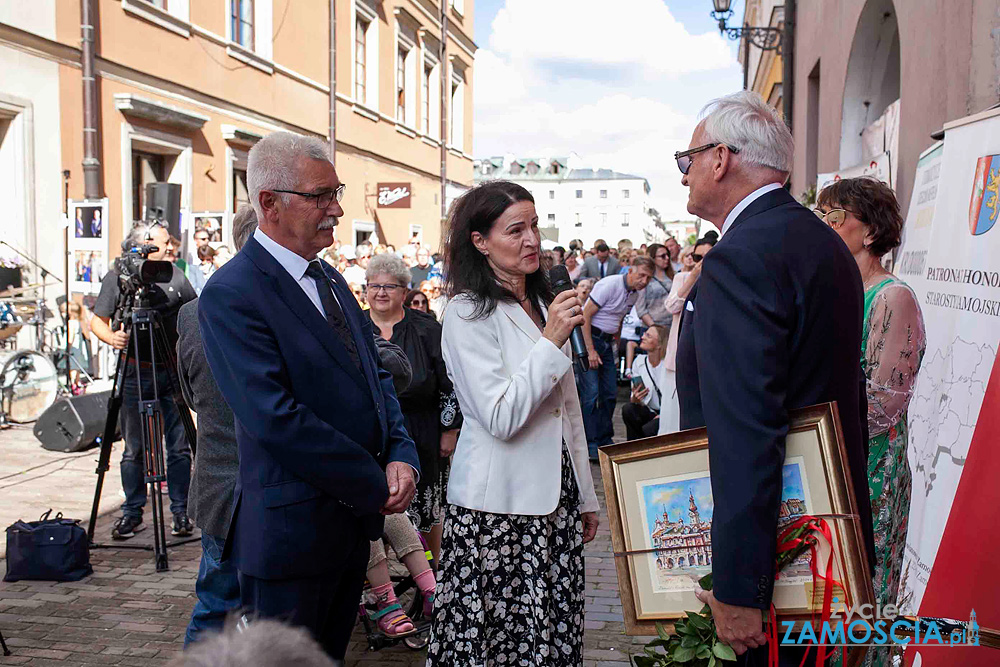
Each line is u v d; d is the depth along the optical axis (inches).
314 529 92.7
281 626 42.4
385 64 874.8
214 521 122.7
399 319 159.0
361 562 103.6
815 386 75.1
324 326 96.0
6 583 179.8
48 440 304.0
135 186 502.6
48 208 421.1
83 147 442.6
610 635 154.7
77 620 161.2
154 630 157.0
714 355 73.5
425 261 585.0
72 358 398.6
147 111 480.4
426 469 158.6
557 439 103.7
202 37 548.4
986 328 121.3
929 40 215.0
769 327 72.1
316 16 718.5
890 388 109.2
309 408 92.1
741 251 74.2
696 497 79.8
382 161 876.6
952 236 137.7
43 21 413.7
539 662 100.8
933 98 209.9
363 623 154.1
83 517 229.1
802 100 493.4
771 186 81.5
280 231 97.5
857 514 71.7
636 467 82.4
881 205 113.8
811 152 474.0
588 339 283.9
